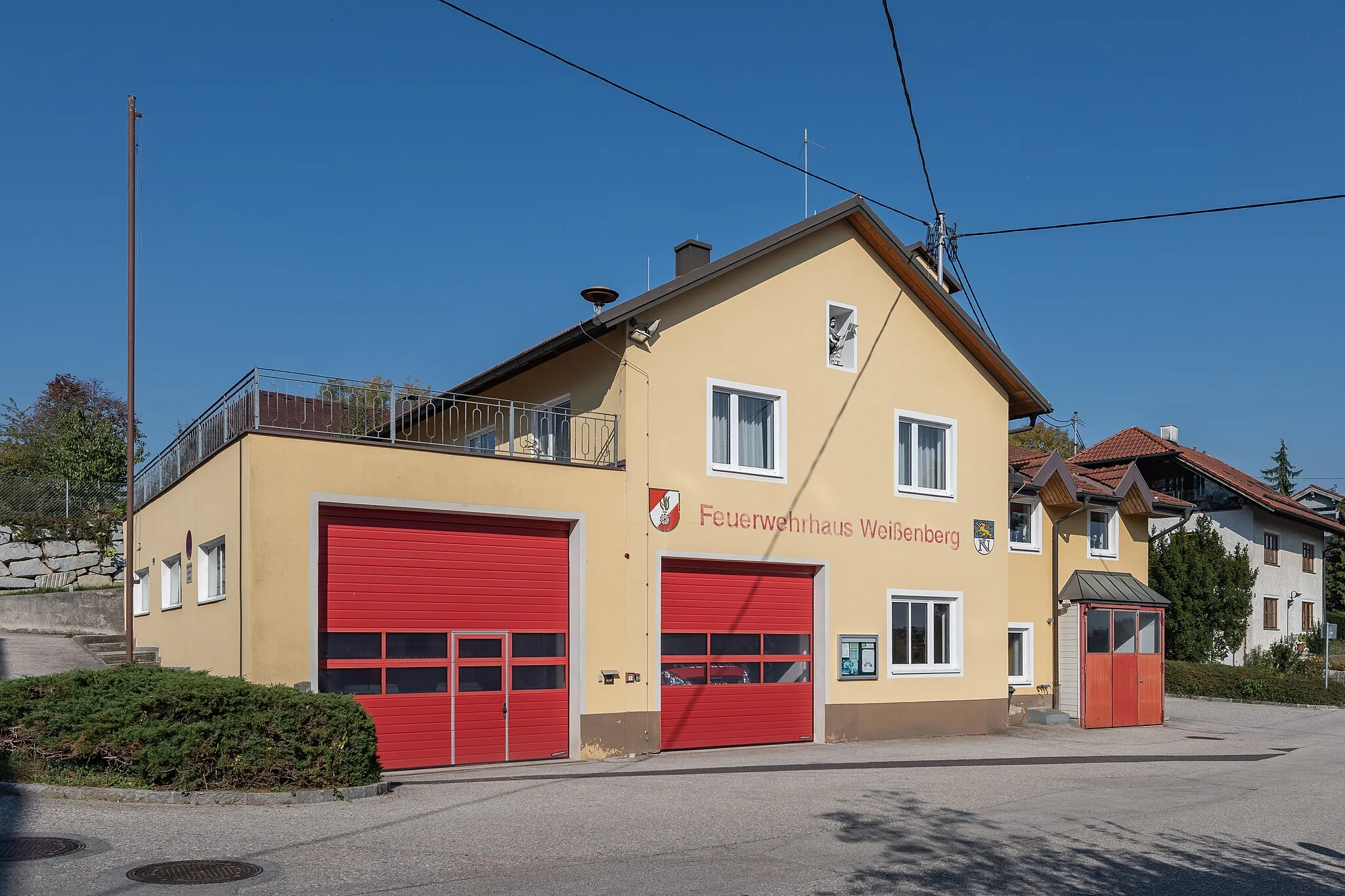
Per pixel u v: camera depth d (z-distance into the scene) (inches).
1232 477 1692.9
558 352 684.7
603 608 633.0
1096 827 431.2
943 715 794.2
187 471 657.0
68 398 1736.0
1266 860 382.0
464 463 587.8
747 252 695.7
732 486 693.9
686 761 616.7
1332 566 2593.5
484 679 597.3
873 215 768.9
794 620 728.3
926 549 796.6
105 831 342.6
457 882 302.2
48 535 1034.7
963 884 325.7
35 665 738.2
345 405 610.5
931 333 818.8
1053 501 953.5
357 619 557.6
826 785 523.5
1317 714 1098.7
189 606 635.5
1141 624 981.8
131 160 671.8
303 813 393.1
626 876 317.1
